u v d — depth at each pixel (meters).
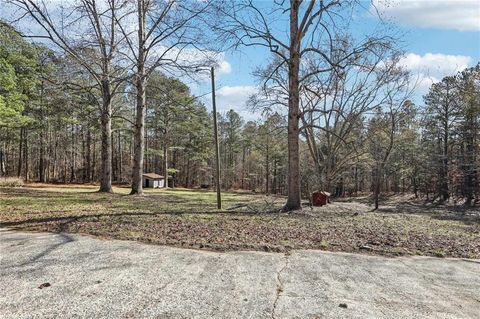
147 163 46.97
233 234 6.32
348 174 33.72
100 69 18.19
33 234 6.03
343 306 3.32
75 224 6.89
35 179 35.56
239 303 3.32
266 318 3.02
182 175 46.72
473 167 25.38
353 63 15.63
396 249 5.62
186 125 33.97
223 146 49.41
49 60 22.31
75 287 3.62
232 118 49.38
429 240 6.50
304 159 28.08
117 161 41.47
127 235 6.02
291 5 10.69
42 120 28.92
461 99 27.08
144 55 14.80
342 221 8.81
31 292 3.46
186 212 9.34
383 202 29.30
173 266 4.39
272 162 48.25
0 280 3.78
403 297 3.62
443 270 4.61
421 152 33.06
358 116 19.84
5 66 17.55
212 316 3.03
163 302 3.29
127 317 2.96
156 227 6.80
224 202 14.34
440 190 30.34
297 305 3.31
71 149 37.97
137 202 11.91
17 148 35.44
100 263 4.45
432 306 3.40
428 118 29.55
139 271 4.17
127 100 30.16
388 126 20.45
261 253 5.14
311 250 5.42
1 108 16.30
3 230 6.32
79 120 30.55
